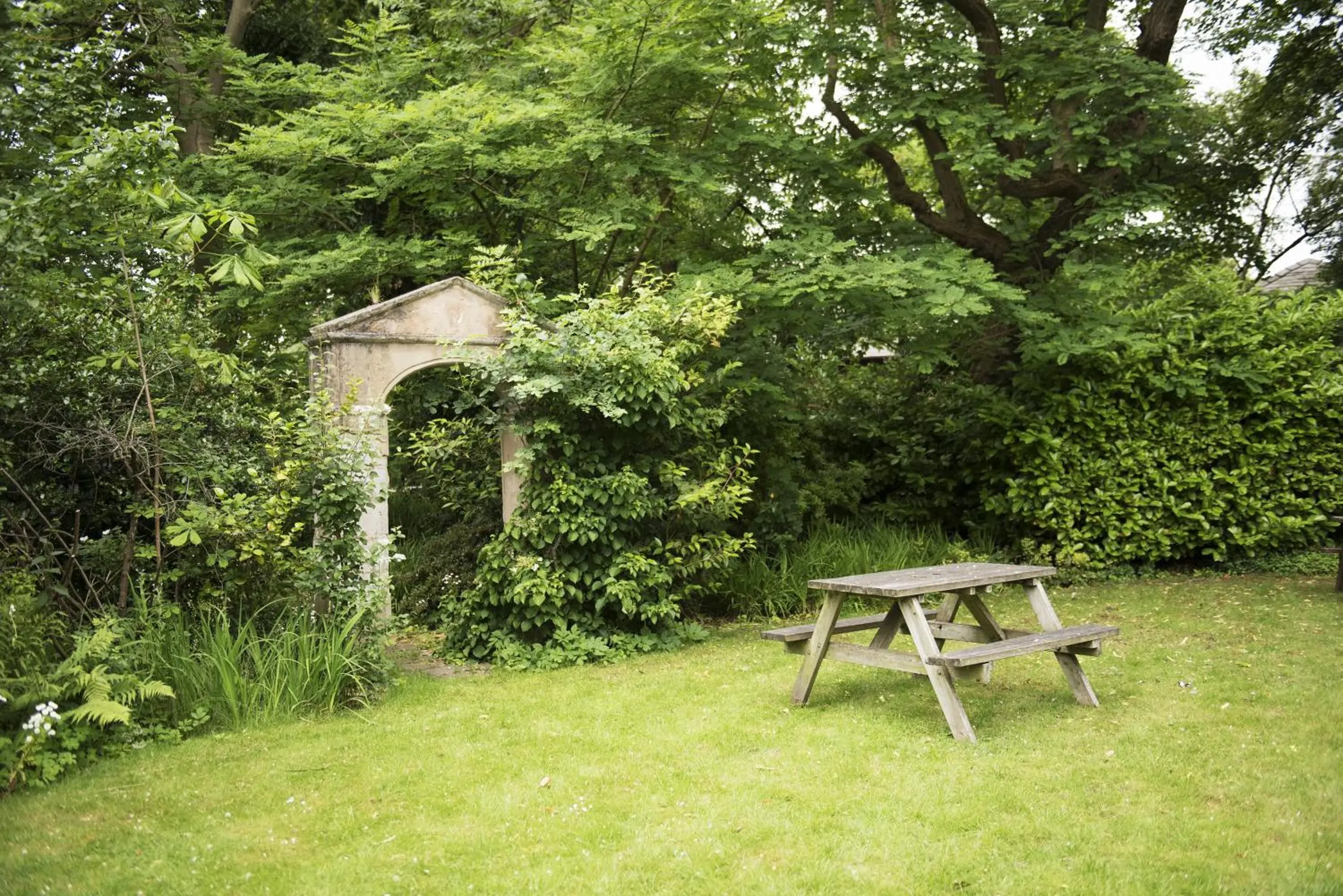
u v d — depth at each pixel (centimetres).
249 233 943
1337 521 952
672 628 768
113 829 403
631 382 720
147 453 599
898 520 1112
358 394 727
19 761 455
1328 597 844
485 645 727
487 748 501
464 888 342
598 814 408
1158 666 628
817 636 557
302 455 629
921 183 1448
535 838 385
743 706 568
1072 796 413
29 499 585
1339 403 997
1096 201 1040
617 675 661
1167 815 389
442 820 406
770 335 1020
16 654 488
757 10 874
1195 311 1065
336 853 376
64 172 538
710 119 958
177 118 1178
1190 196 1706
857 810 404
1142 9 1415
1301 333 1019
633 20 816
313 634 588
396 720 557
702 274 872
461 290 774
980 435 1081
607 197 930
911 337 1013
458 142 830
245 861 370
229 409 670
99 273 714
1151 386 1005
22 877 360
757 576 880
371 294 886
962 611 849
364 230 919
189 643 574
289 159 919
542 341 720
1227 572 1012
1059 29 1077
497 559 714
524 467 717
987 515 1097
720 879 346
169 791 445
